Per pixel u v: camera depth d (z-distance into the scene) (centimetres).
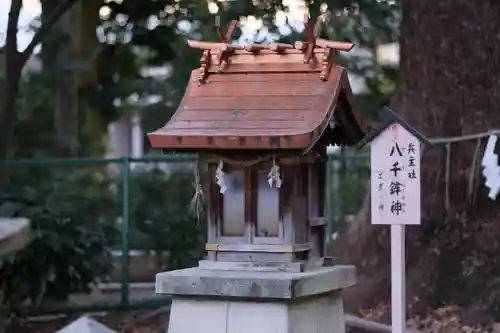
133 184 1038
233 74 547
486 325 790
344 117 553
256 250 516
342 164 1088
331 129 559
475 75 875
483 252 841
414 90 908
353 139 577
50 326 891
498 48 872
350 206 1086
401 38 934
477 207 857
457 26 884
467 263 845
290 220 511
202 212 1045
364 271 908
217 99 535
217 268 522
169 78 1388
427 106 894
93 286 980
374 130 534
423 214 885
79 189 1041
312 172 539
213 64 550
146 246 1023
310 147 484
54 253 895
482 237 848
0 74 1265
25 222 680
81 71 1300
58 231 916
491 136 779
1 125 1068
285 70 537
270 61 542
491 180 775
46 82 1328
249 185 516
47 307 920
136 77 1385
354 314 871
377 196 535
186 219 1038
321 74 525
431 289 853
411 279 870
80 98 1389
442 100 886
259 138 481
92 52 1307
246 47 545
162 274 519
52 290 908
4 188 973
